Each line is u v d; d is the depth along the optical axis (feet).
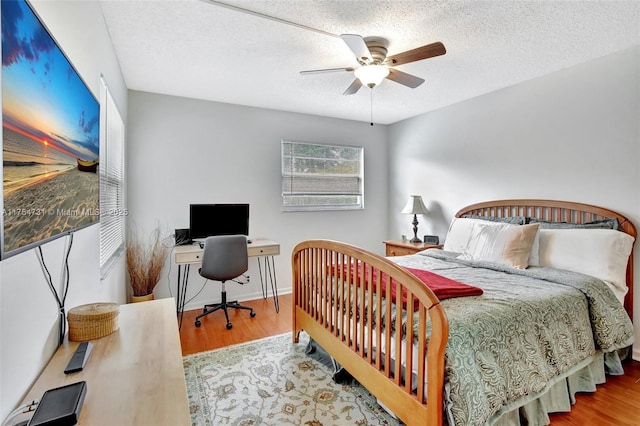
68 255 4.13
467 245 9.85
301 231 13.96
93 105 4.95
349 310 6.39
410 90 10.98
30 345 3.11
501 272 8.04
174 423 2.65
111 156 7.79
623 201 8.05
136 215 10.89
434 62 8.73
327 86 10.57
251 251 11.05
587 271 7.55
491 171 11.21
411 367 4.78
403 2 6.04
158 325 4.66
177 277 11.58
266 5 6.14
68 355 3.70
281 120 13.38
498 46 7.80
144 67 8.96
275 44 7.69
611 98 8.22
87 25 5.16
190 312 11.46
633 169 7.87
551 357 5.48
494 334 4.93
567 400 5.99
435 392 4.25
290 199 13.79
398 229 15.52
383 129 15.93
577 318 6.18
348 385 6.77
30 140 2.77
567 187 9.14
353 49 6.51
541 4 6.11
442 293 5.81
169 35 7.25
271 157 13.20
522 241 8.34
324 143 14.38
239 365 7.62
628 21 6.70
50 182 3.22
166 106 11.28
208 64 8.80
